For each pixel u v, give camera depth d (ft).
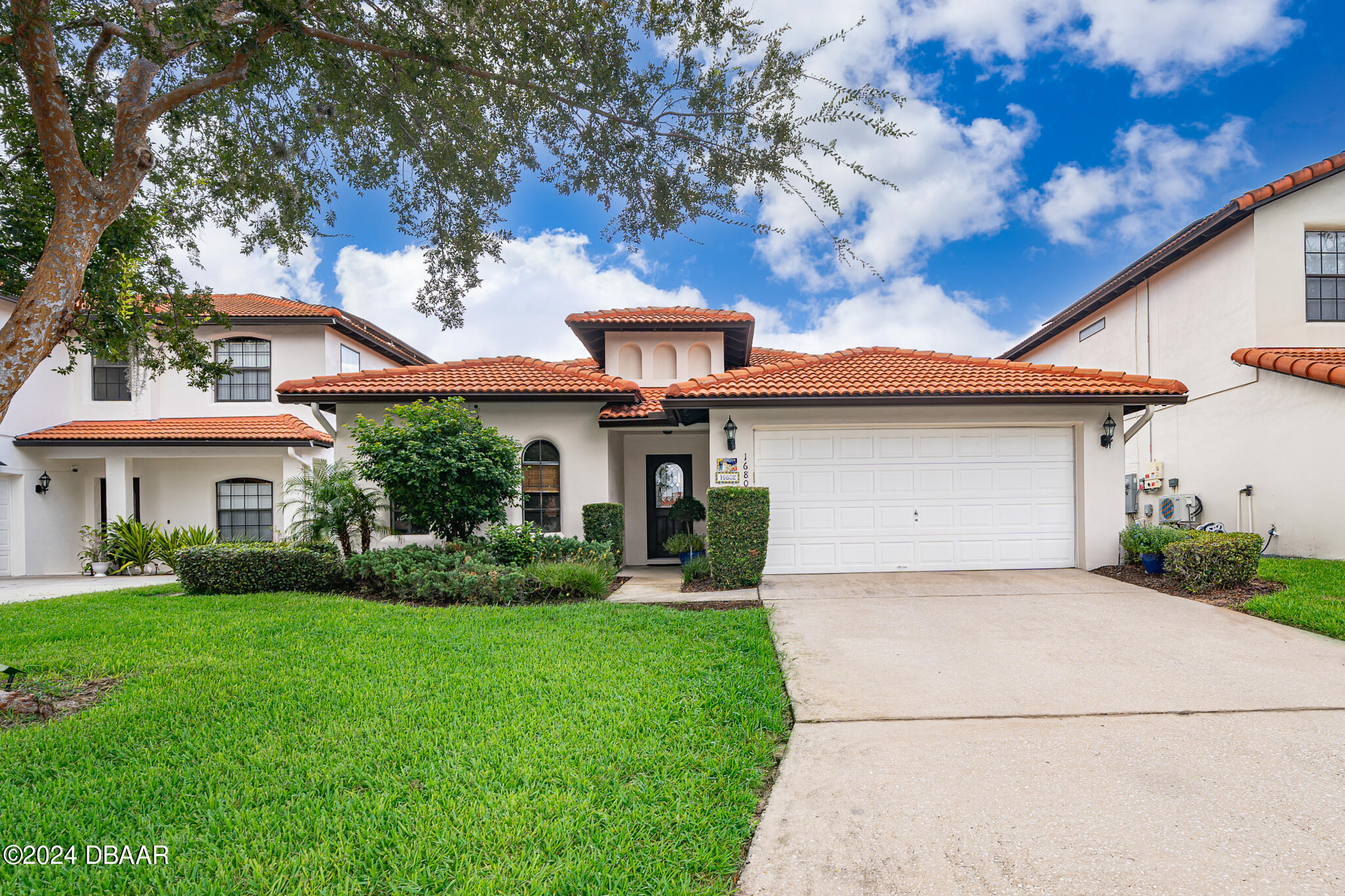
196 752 12.99
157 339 26.96
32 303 16.89
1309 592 25.44
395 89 20.31
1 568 47.98
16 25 15.96
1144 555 31.45
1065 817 10.47
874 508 34.86
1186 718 14.44
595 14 17.25
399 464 31.14
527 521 39.83
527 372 42.39
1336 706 14.96
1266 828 10.00
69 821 10.43
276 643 21.20
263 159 21.63
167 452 49.78
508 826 9.95
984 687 16.83
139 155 18.48
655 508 46.73
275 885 8.68
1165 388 33.42
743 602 27.68
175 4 16.40
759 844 9.96
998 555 34.81
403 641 21.07
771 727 14.26
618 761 12.30
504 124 20.75
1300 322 38.68
